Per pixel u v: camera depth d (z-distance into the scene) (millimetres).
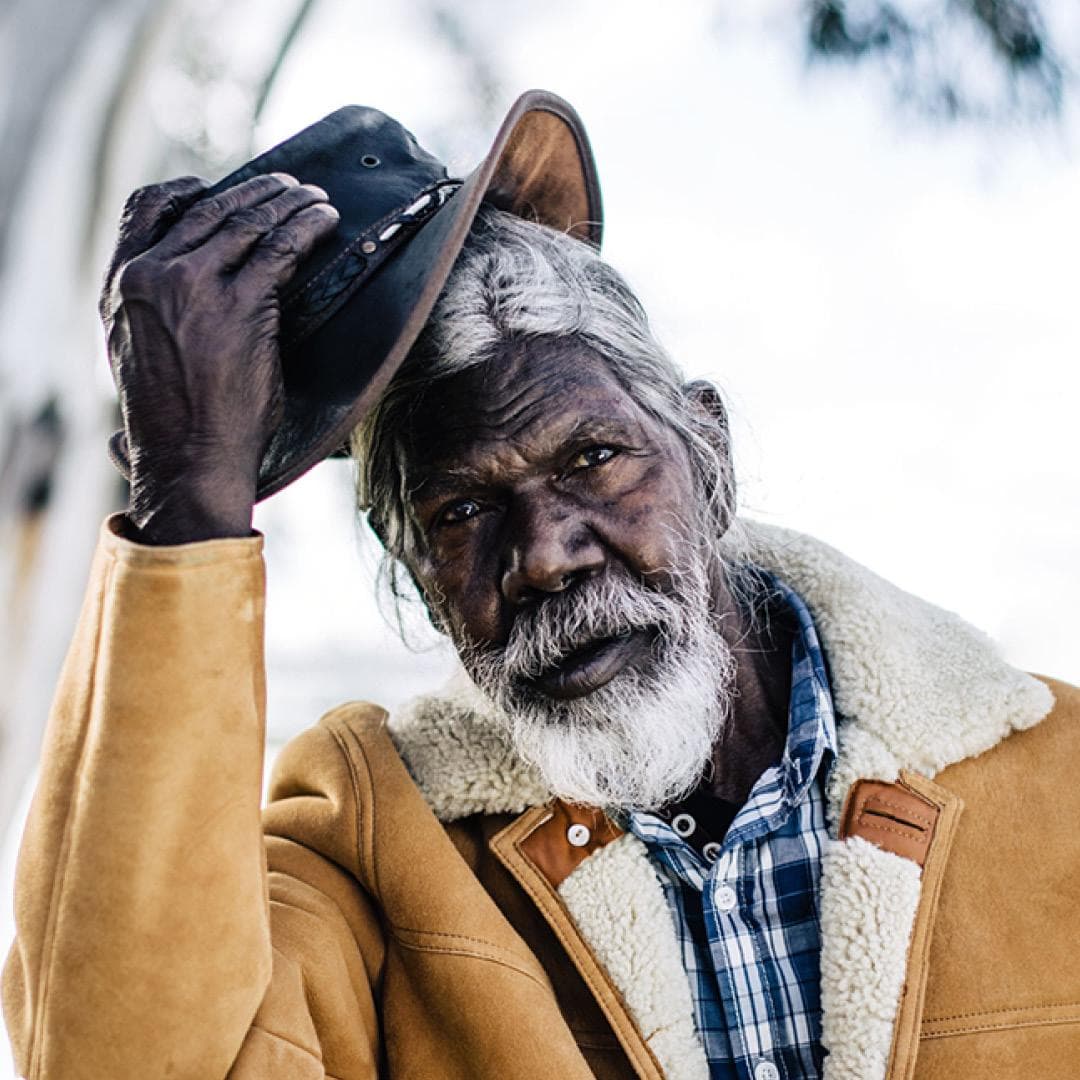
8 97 2277
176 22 2414
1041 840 1437
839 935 1364
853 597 1515
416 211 1350
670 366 1520
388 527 1519
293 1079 1226
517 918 1497
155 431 1191
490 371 1387
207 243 1235
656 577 1404
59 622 2428
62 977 1144
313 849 1512
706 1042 1416
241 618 1179
